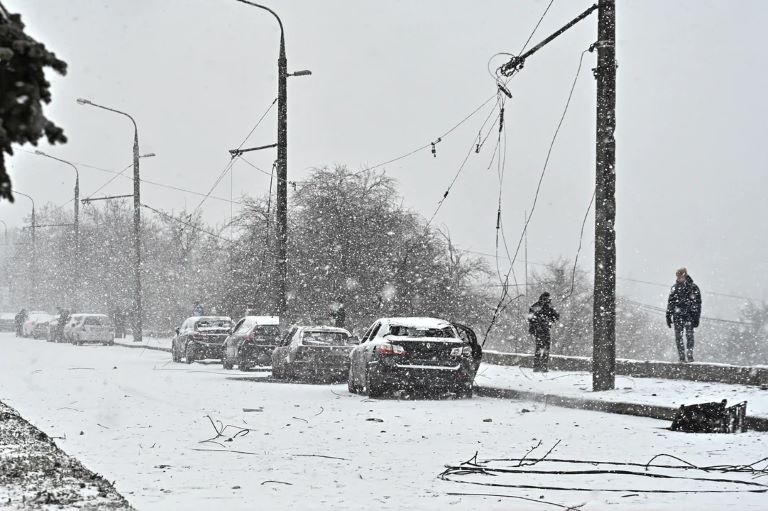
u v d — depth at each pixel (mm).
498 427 15391
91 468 10867
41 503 4883
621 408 17891
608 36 21359
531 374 25625
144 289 81688
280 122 32750
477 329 53062
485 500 8992
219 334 37219
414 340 21234
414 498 9070
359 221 47469
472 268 50219
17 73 3881
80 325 58250
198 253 75812
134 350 50281
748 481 10109
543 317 25938
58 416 16766
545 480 10156
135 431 14547
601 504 8805
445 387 21109
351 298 46344
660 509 8570
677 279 22359
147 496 9070
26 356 42281
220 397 21312
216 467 11000
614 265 20984
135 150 56688
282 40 32906
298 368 26781
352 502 8836
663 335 77312
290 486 9719
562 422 16188
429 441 13539
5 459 6277
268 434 14328
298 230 48375
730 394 18281
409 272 46969
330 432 14641
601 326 20750
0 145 3736
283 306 32344
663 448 12750
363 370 22047
